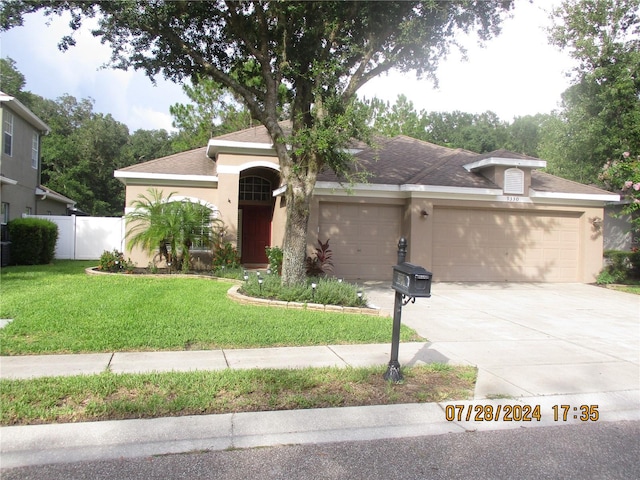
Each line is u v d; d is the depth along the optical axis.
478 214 15.09
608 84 17.73
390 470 3.64
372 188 14.02
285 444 4.01
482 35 10.76
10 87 33.12
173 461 3.66
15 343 6.37
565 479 3.58
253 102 10.57
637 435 4.41
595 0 17.58
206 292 10.68
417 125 31.00
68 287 10.91
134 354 6.20
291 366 5.89
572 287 14.62
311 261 13.70
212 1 10.19
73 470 3.49
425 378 5.63
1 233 16.66
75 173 38.75
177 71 11.38
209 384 5.06
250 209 18.98
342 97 10.16
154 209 14.17
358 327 7.86
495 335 8.08
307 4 10.00
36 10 9.48
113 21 10.09
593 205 15.70
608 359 6.79
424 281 5.13
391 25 10.11
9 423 4.13
